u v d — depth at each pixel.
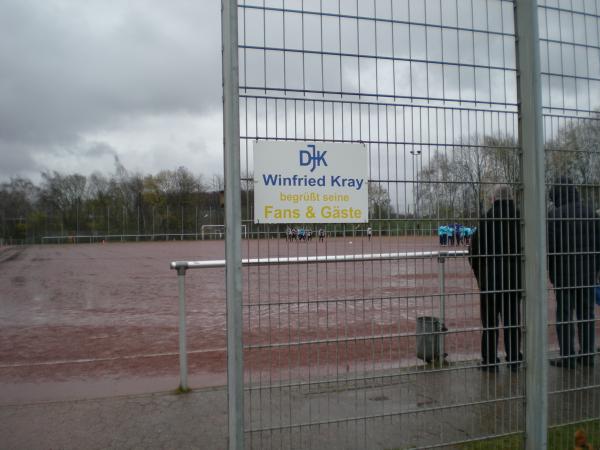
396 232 3.02
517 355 3.45
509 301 3.35
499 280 3.38
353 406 4.00
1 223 72.44
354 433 3.57
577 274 3.73
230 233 2.63
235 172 2.63
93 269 24.70
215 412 4.17
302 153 2.79
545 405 3.19
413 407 3.92
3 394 4.99
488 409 3.67
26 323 9.77
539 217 3.15
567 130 3.43
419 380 4.18
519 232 3.28
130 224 73.44
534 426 3.19
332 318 7.59
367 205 2.94
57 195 76.25
